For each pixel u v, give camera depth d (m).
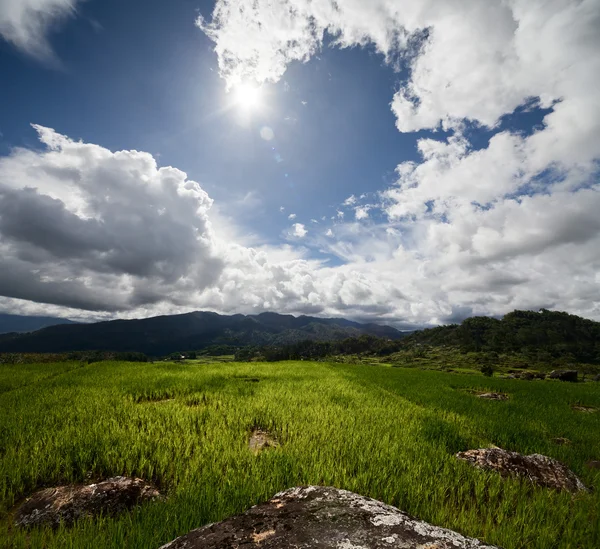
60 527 3.96
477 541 2.43
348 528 2.55
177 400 12.29
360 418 9.94
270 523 2.70
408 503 4.79
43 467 5.75
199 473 5.56
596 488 6.12
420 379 25.66
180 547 2.47
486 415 12.28
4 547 3.77
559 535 4.14
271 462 5.88
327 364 39.94
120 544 3.54
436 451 7.00
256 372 23.19
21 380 16.00
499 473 6.08
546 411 14.27
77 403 10.77
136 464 6.12
